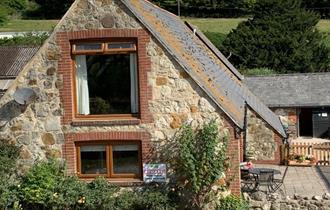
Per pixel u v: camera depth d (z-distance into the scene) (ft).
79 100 64.75
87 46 63.41
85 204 61.41
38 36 240.73
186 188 62.49
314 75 143.33
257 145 99.71
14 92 64.39
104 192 61.93
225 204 61.26
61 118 64.18
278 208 66.64
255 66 206.80
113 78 64.39
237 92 88.69
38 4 318.65
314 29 220.02
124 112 64.34
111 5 62.03
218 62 104.17
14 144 64.95
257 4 219.00
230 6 306.96
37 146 64.75
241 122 64.13
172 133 62.90
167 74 62.54
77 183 62.54
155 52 62.28
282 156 99.04
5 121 64.90
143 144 63.41
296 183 82.23
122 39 62.59
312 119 141.79
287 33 208.64
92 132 63.93
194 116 62.54
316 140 136.36
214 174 60.29
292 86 140.56
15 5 316.40
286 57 204.23
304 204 66.44
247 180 73.97
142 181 63.62
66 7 309.01
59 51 63.41
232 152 62.34
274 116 118.83
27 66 64.03
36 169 62.75
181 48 69.72
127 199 61.36
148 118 63.10
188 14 309.63
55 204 61.77
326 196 67.15
